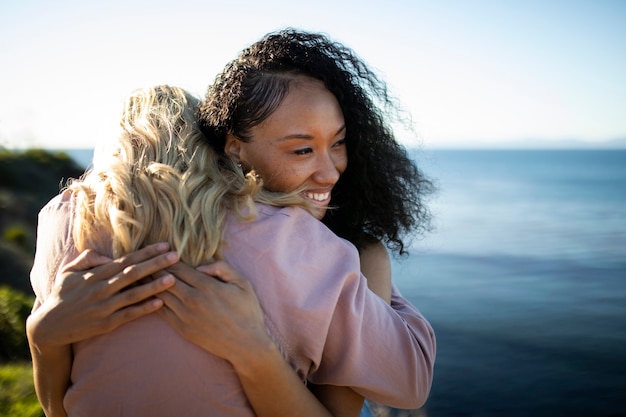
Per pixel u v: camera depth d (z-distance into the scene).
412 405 1.39
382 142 1.76
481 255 30.48
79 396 1.20
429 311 19.06
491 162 174.62
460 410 10.98
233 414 1.16
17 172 26.55
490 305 19.70
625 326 16.73
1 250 15.59
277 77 1.43
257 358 1.14
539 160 191.50
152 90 1.53
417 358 1.36
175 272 1.17
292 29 1.54
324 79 1.46
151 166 1.26
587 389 11.95
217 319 1.13
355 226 1.79
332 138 1.51
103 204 1.25
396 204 1.83
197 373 1.14
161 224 1.20
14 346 7.48
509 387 12.07
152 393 1.14
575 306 19.41
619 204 59.34
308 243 1.28
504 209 54.91
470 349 14.67
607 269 26.03
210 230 1.20
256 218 1.27
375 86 1.72
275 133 1.44
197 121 1.53
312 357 1.23
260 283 1.22
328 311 1.23
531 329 16.56
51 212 1.38
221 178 1.31
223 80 1.50
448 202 60.78
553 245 33.50
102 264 1.20
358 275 1.30
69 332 1.16
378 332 1.30
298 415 1.20
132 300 1.14
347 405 1.34
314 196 1.53
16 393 4.66
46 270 1.30
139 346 1.15
